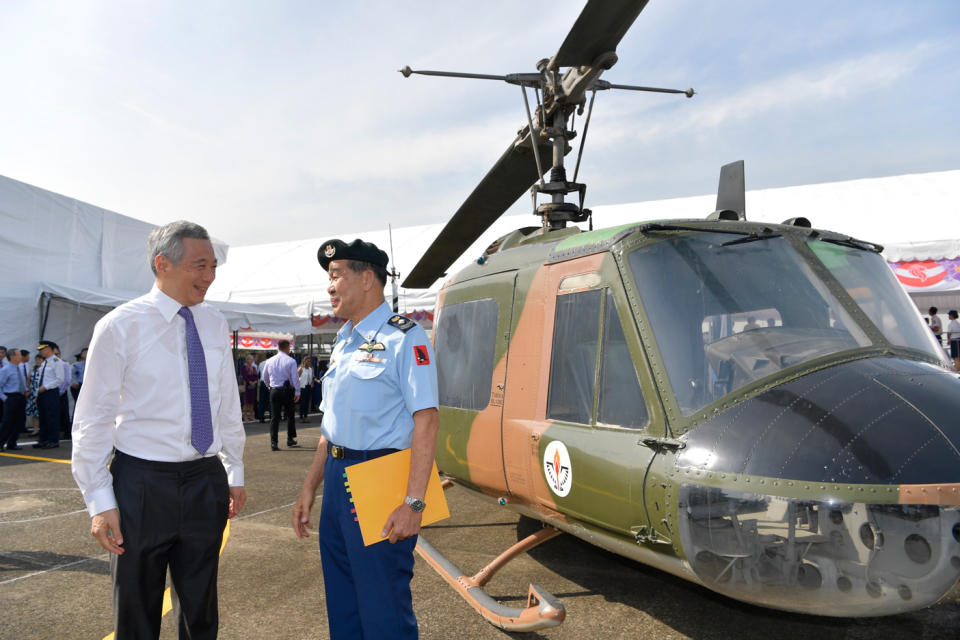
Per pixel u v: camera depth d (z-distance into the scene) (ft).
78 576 12.73
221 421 7.68
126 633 6.66
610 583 11.59
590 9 9.01
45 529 16.26
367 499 6.56
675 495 7.46
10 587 12.10
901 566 6.23
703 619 9.87
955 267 36.14
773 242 9.27
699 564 7.30
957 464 6.31
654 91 13.23
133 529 6.58
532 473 10.70
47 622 10.44
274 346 67.36
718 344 8.16
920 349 8.56
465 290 14.38
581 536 9.99
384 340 7.03
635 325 8.73
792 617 9.82
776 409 7.28
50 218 38.91
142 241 45.85
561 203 13.38
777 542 6.67
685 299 8.56
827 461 6.62
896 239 45.73
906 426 6.68
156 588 6.82
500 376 12.05
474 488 13.34
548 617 8.27
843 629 9.36
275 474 24.03
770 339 8.15
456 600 11.10
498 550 13.78
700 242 9.15
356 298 7.30
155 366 6.82
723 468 7.12
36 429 39.01
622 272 9.19
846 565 6.39
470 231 15.90
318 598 11.34
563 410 10.14
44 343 32.01
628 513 8.34
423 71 12.16
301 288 65.41
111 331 6.53
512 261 12.71
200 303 7.46
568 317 10.38
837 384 7.36
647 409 8.29
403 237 72.90
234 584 12.07
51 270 38.91
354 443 6.96
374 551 6.63
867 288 9.22
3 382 31.14
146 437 6.77
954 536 6.12
